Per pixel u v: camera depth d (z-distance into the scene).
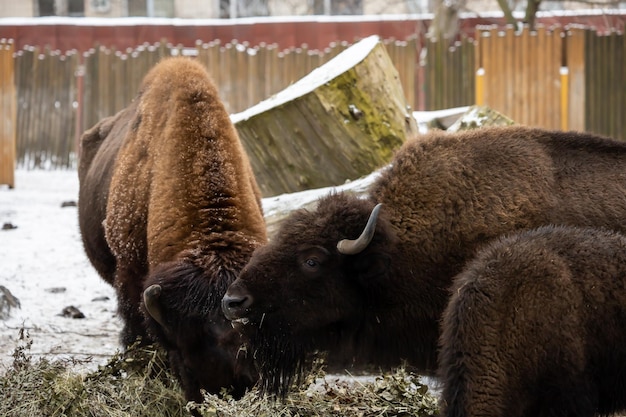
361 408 7.45
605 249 6.12
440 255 6.92
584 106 19.02
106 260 9.09
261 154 11.06
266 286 6.56
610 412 6.15
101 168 9.14
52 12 37.62
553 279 5.95
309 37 28.50
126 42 29.14
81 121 22.05
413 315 6.92
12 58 19.12
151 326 7.15
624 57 19.00
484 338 5.93
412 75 20.05
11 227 15.05
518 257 6.05
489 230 6.90
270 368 6.73
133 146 8.40
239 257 7.05
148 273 7.55
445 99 19.88
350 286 6.71
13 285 11.94
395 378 7.67
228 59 20.34
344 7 36.25
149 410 7.35
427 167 7.06
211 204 7.43
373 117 11.09
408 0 35.16
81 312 10.80
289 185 11.09
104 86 21.84
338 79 10.98
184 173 7.59
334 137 10.96
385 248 6.64
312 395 7.60
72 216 16.31
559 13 29.89
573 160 7.16
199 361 6.81
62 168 22.12
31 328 10.20
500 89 18.81
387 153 11.08
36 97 22.05
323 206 6.81
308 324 6.66
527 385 5.92
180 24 29.09
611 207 6.98
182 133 7.79
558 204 6.98
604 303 5.98
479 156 7.08
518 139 7.21
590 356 5.98
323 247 6.61
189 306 6.73
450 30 25.41
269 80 20.31
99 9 37.53
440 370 6.15
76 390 7.27
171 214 7.44
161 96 8.31
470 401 5.91
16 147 22.22
